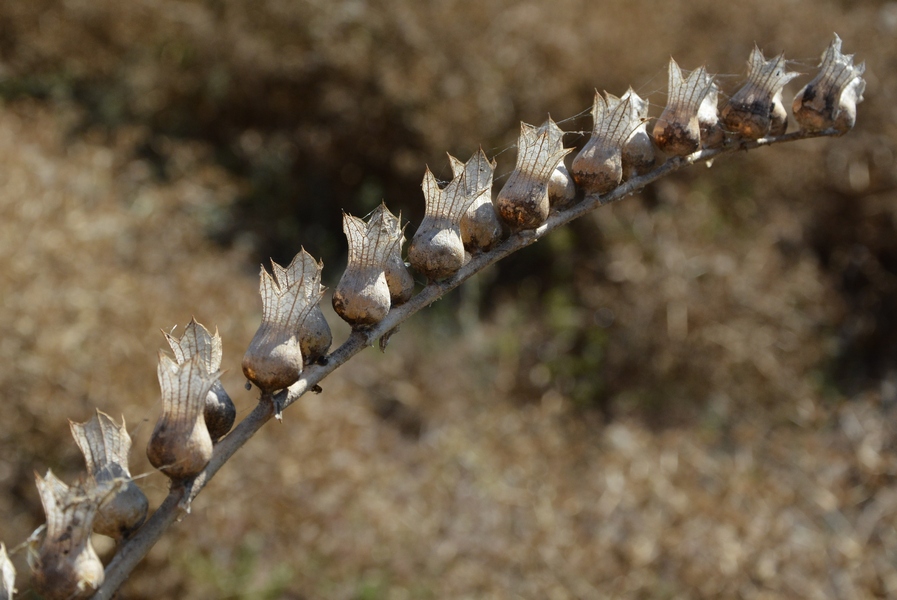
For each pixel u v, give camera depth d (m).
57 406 4.09
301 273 1.13
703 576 4.25
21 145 5.55
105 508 0.98
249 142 6.57
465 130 6.18
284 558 4.03
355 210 6.62
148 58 6.69
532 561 4.28
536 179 1.27
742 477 4.89
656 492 4.64
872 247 6.19
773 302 5.64
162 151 6.49
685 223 5.85
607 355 5.63
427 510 4.50
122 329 4.47
